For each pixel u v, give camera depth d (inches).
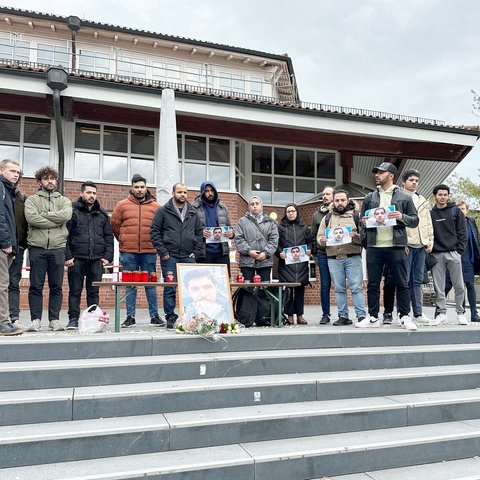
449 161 577.3
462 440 142.9
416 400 159.6
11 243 181.9
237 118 467.2
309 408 146.8
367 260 223.9
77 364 149.6
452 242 251.8
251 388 150.7
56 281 210.8
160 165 293.0
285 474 123.0
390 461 133.8
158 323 238.8
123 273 208.7
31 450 116.2
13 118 458.9
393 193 220.5
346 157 608.7
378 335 201.6
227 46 713.6
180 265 209.6
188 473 114.9
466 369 185.5
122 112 463.2
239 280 229.9
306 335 191.3
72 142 469.4
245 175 574.9
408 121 509.4
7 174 186.2
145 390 140.7
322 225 254.7
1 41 640.4
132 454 123.5
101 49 681.6
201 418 134.3
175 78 716.7
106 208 469.1
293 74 778.8
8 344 155.8
